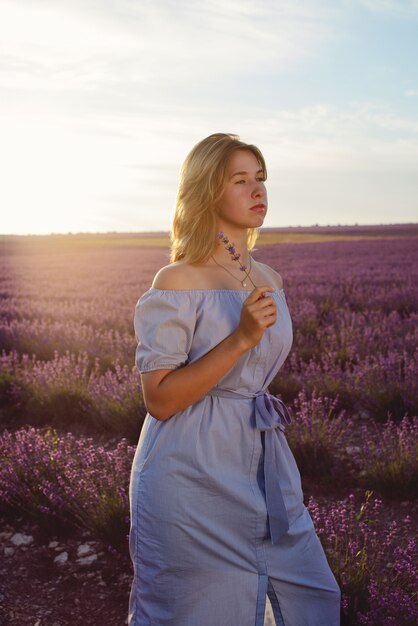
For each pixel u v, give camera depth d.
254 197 1.90
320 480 3.94
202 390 1.74
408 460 3.70
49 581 3.02
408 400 4.87
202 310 1.81
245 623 1.80
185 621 1.80
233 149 1.87
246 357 1.84
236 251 1.97
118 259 35.22
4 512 3.68
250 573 1.83
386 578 2.63
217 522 1.81
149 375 1.77
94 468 3.88
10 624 2.66
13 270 28.52
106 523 3.22
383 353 6.69
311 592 1.90
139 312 1.83
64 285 19.02
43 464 3.84
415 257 21.36
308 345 7.37
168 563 1.81
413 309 10.32
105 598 2.85
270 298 1.70
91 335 8.09
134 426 4.94
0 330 9.36
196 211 1.88
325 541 2.88
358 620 2.44
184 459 1.80
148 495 1.83
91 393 5.46
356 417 5.12
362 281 14.05
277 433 1.97
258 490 1.85
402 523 3.35
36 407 5.72
